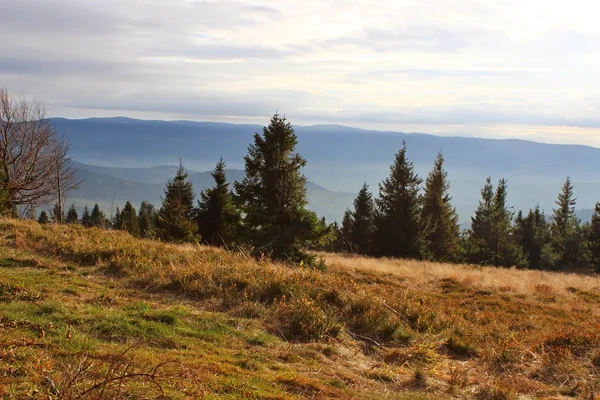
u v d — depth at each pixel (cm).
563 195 7000
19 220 1362
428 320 845
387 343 721
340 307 823
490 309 1170
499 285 1540
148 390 393
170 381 418
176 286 825
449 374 606
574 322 1068
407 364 632
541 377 632
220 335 609
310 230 1897
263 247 1820
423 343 713
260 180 2081
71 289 717
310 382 477
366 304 826
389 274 1652
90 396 354
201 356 513
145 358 467
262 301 804
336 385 499
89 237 1178
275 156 2055
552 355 703
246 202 2062
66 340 490
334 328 703
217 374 462
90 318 582
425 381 563
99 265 918
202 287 812
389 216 3712
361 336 725
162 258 1016
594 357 701
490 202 5356
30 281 737
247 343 605
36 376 388
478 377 605
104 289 764
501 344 746
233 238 2058
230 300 774
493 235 4628
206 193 3862
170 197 3928
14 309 584
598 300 1460
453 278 1616
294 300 784
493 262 4400
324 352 621
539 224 6900
